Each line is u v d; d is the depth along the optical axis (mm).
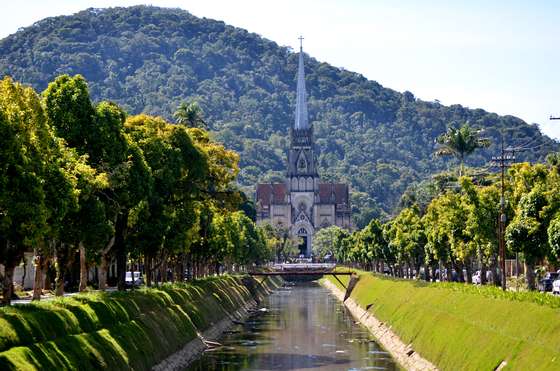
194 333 109438
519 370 62531
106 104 88625
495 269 109750
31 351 55875
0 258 66562
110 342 71375
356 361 101688
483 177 167375
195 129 130125
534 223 88562
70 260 87375
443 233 127562
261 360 102562
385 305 140750
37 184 63500
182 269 145875
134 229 103250
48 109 84250
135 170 92125
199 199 120562
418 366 90125
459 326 84938
